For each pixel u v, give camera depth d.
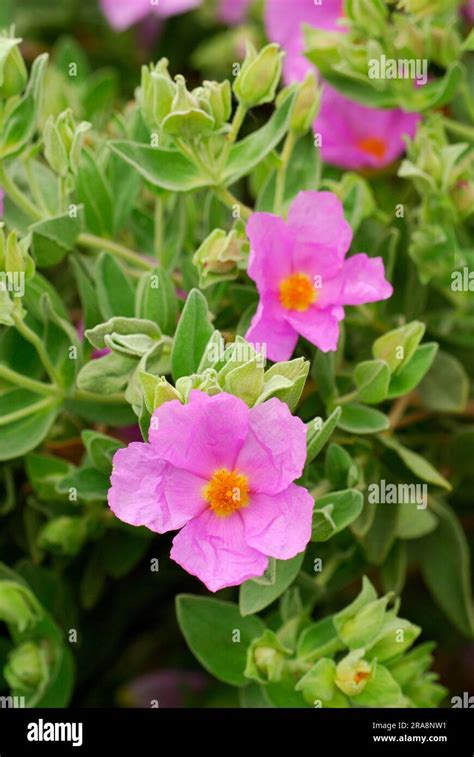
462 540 0.57
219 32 0.71
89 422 0.57
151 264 0.54
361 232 0.56
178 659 0.62
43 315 0.53
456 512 0.61
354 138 0.61
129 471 0.45
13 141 0.51
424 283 0.55
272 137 0.51
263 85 0.50
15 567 0.57
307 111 0.52
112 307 0.52
